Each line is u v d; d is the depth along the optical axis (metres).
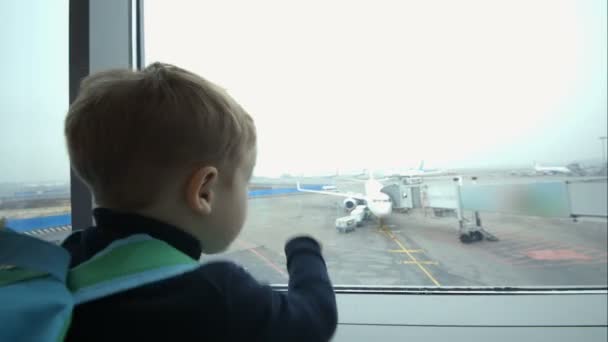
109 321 0.20
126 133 0.25
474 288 0.82
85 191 0.69
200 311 0.21
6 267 0.20
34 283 0.20
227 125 0.29
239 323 0.22
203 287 0.22
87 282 0.21
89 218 0.70
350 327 0.70
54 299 0.18
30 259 0.21
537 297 0.78
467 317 0.72
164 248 0.24
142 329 0.20
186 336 0.20
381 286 0.84
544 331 0.67
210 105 0.28
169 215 0.27
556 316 0.71
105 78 0.28
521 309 0.74
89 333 0.19
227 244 0.32
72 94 0.68
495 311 0.74
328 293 0.31
